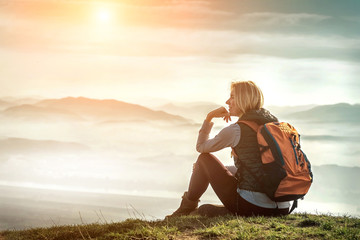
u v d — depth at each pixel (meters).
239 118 5.07
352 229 4.58
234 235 4.49
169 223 5.21
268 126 4.84
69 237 5.42
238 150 4.94
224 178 5.15
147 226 5.12
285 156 4.75
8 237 5.83
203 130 5.32
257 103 5.03
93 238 5.17
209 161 5.24
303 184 4.85
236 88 5.06
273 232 4.51
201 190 5.51
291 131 4.92
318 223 4.88
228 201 5.13
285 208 5.16
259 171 4.82
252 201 4.95
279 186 4.77
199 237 4.58
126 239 4.81
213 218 5.23
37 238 5.57
